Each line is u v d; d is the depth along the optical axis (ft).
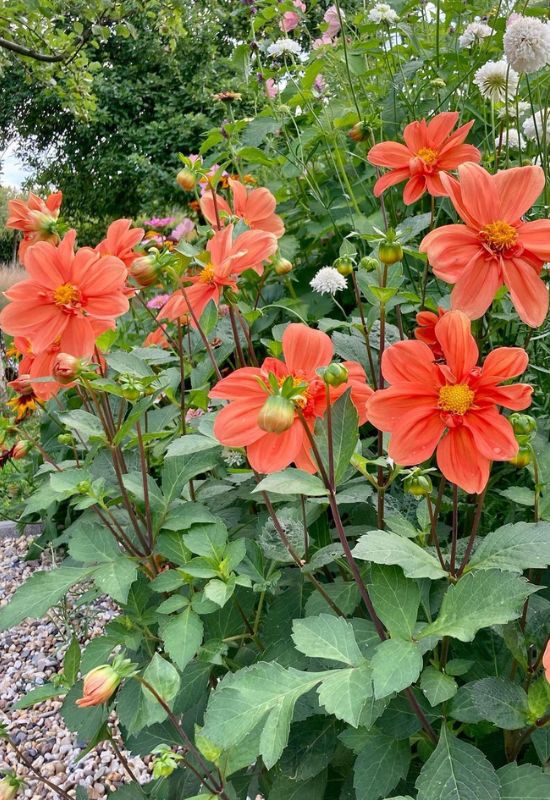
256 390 4.12
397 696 4.44
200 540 5.10
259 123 10.82
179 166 46.44
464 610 3.69
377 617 4.31
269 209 6.53
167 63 47.03
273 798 5.12
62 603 11.39
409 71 10.56
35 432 15.06
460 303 4.24
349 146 11.74
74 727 5.45
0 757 11.01
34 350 4.91
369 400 3.88
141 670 5.71
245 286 10.53
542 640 4.37
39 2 19.24
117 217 54.95
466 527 6.63
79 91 22.61
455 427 3.77
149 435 5.49
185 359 7.09
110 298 4.95
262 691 3.80
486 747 4.79
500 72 8.19
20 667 13.23
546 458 5.15
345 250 5.69
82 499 5.47
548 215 7.23
